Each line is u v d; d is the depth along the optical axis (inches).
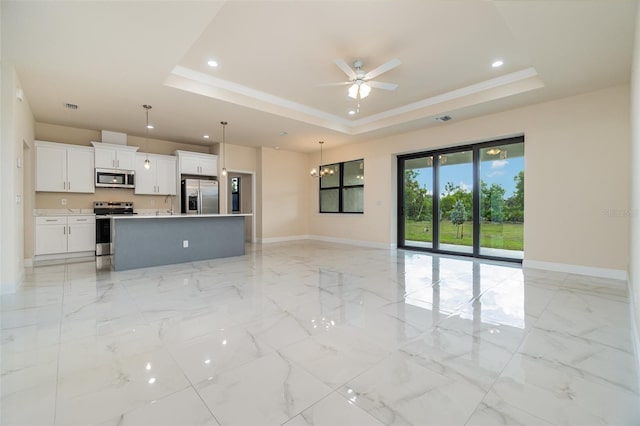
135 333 91.0
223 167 290.5
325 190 335.0
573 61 130.5
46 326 96.0
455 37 127.5
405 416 55.3
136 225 185.0
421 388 63.8
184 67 156.9
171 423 53.5
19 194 146.0
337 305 117.0
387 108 221.0
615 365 73.2
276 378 67.5
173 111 194.5
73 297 126.3
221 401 59.4
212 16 101.5
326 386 64.5
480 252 221.0
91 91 161.9
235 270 180.4
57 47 118.8
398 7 108.1
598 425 53.1
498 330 93.7
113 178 238.5
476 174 221.5
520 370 71.0
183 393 62.0
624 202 154.9
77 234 221.9
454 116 204.8
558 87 157.4
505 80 168.1
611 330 93.5
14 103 131.7
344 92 190.1
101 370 70.6
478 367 72.3
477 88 179.3
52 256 212.5
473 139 211.0
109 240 231.9
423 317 104.7
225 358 76.4
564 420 54.3
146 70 139.2
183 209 275.3
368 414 55.8
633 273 104.1
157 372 69.9
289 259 218.2
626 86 154.2
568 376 68.5
